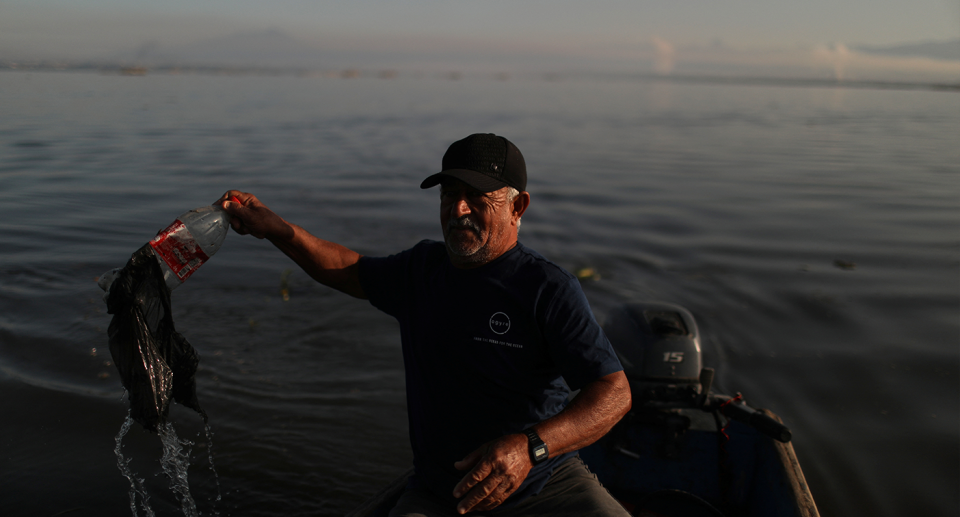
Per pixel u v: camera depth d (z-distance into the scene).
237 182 11.51
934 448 4.14
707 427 3.06
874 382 4.97
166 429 2.15
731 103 50.72
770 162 16.75
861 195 12.16
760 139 23.09
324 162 14.49
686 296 6.71
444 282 1.94
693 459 3.02
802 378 5.04
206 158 13.99
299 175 12.66
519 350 1.83
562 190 12.23
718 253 8.20
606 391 1.73
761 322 6.07
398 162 14.98
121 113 24.06
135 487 3.60
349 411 4.48
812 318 6.17
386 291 2.10
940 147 21.00
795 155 18.34
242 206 2.10
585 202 11.16
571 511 1.88
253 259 7.33
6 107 23.67
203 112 26.95
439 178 1.83
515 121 28.94
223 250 7.59
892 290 6.86
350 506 3.59
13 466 3.67
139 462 3.81
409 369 2.04
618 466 3.05
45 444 3.87
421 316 1.97
